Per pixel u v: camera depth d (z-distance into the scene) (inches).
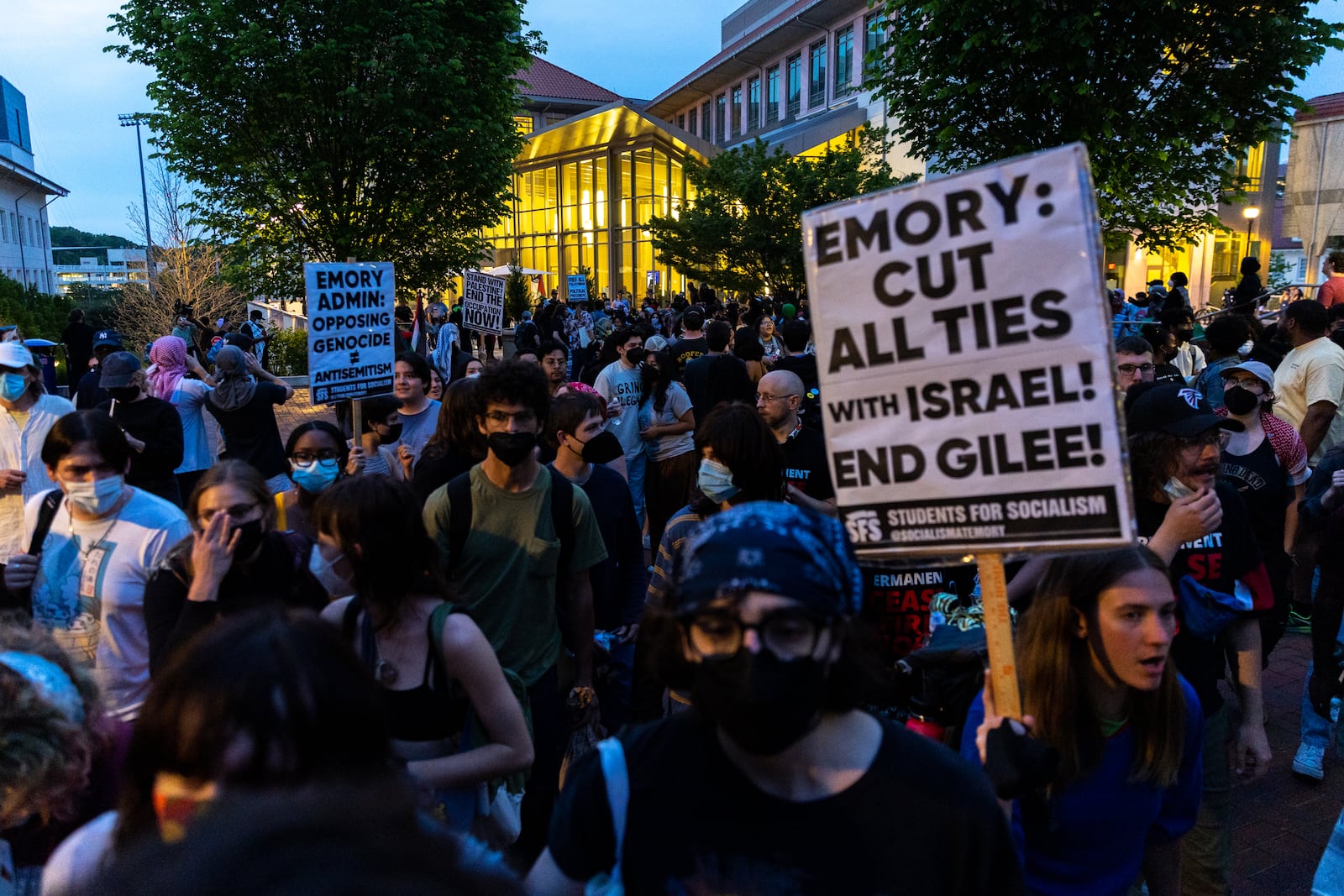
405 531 93.5
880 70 495.5
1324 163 997.2
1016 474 67.9
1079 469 66.1
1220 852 108.8
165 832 35.7
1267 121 435.2
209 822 33.1
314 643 44.9
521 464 131.2
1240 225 1005.8
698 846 53.7
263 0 662.5
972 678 87.8
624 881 56.0
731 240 1007.6
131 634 121.5
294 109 672.4
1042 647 80.8
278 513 153.0
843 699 54.2
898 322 70.0
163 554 121.6
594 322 888.9
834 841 52.4
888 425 71.3
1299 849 147.9
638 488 277.9
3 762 69.9
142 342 1110.4
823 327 72.5
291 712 40.9
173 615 109.3
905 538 71.6
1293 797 162.9
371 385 210.5
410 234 745.6
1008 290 66.7
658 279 1524.4
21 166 2196.1
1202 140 447.2
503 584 129.2
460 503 130.1
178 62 654.5
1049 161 65.0
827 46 1497.3
